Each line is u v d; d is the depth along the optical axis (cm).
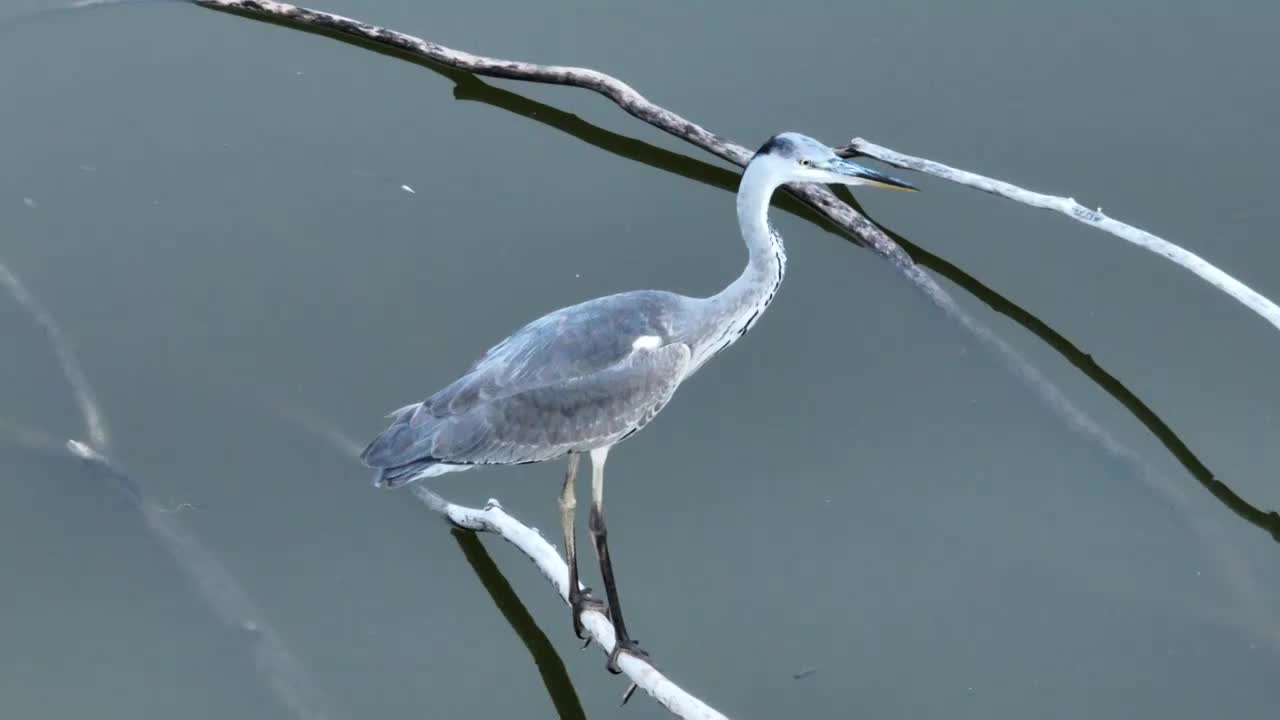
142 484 1205
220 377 1295
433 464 1016
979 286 1409
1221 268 1369
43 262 1390
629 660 1024
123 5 1709
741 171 1542
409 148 1545
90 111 1565
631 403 1037
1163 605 1130
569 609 1148
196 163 1509
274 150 1530
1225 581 1151
